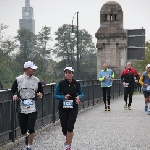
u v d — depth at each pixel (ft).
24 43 384.88
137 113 76.07
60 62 378.94
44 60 381.19
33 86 39.81
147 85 76.79
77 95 41.01
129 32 141.28
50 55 385.09
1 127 41.93
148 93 77.25
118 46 179.11
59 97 40.70
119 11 180.04
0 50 309.83
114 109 84.53
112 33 178.40
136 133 52.19
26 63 39.86
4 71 285.43
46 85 58.18
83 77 374.02
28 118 39.63
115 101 109.09
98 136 49.98
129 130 54.70
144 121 64.08
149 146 43.68
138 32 140.67
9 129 44.47
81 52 387.75
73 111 40.57
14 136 45.73
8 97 44.19
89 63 381.60
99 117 69.77
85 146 43.73
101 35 179.11
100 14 180.45
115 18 180.04
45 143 45.44
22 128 40.57
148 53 295.89
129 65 83.41
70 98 40.78
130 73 83.20
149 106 74.02
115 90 123.54
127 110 82.12
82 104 81.30
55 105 63.36
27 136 40.65
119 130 54.75
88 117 69.87
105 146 43.70
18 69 342.03
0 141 41.81
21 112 39.55
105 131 53.88
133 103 101.04
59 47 382.42
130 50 141.49
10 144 43.75
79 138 48.65
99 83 99.81
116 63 178.91
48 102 59.41
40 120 55.11
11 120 45.01
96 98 95.61
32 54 385.29
